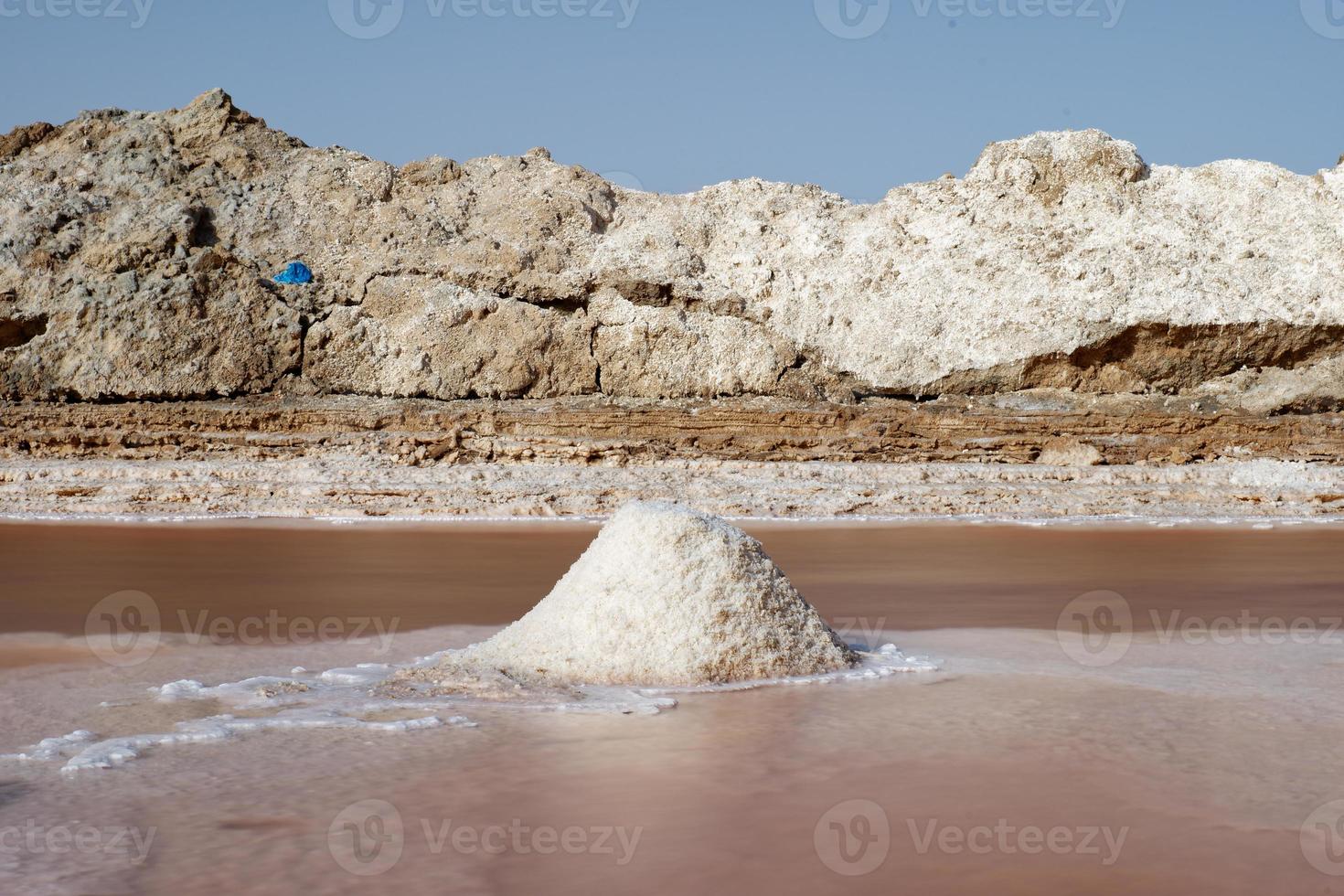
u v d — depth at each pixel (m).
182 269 37.81
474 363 38.41
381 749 6.82
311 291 39.00
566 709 7.77
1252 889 4.77
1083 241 42.84
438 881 4.85
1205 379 41.28
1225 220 43.97
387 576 15.22
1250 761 6.54
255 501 26.62
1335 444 34.84
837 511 27.12
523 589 13.98
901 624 11.57
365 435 32.59
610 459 31.50
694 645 8.72
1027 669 9.21
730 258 43.97
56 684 8.57
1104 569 16.55
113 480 28.17
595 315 40.12
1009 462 33.44
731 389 39.84
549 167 46.41
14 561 16.69
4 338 37.34
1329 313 40.69
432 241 41.25
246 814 5.67
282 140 44.28
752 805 5.81
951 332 41.41
